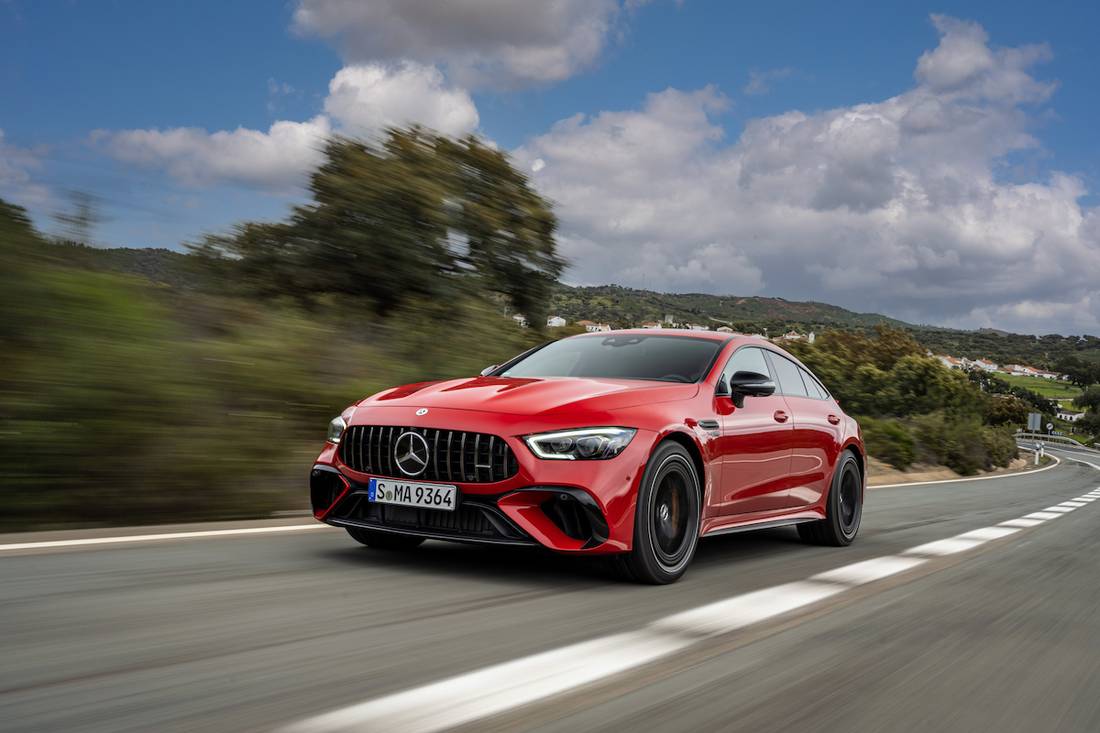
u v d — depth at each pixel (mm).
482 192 11406
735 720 2334
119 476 5547
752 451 5039
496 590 3887
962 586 4621
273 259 10227
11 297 5688
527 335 11727
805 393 6145
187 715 2158
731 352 5387
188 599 3412
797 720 2367
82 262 6566
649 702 2432
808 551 5824
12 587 3486
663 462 4230
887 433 24656
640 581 4199
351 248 10266
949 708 2562
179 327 7133
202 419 6219
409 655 2793
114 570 3896
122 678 2428
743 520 5098
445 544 5078
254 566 4160
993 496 13367
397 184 10375
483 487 3975
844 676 2805
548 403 4176
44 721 2080
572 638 3107
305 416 7148
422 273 10523
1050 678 2959
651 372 5059
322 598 3551
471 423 4059
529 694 2445
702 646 3072
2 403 5242
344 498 4348
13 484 5121
